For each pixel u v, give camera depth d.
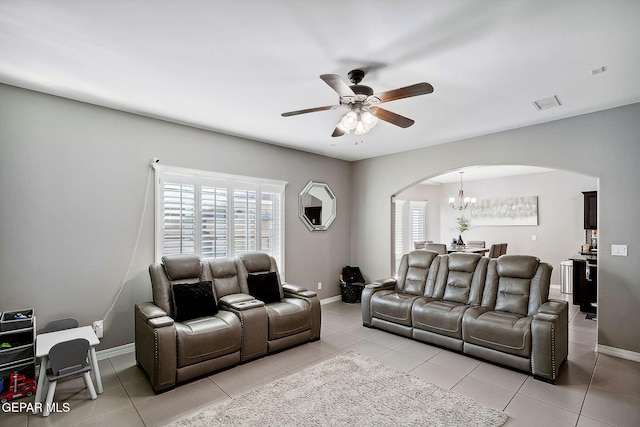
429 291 4.39
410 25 2.04
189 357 2.88
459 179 8.64
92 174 3.37
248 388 2.81
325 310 5.35
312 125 4.08
